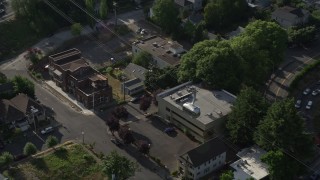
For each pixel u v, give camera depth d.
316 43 169.62
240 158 106.88
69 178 103.25
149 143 115.62
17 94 128.25
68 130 119.81
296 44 165.88
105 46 163.12
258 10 186.25
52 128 119.06
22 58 155.50
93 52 159.00
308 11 180.75
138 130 120.38
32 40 164.88
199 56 128.75
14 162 106.94
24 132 118.38
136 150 113.19
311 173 107.94
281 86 142.88
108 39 167.50
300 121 102.75
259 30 138.25
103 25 175.00
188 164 102.94
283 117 101.44
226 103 121.12
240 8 182.25
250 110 107.88
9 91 128.50
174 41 160.25
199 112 116.31
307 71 149.88
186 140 117.44
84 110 128.50
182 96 123.06
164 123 123.56
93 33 170.75
